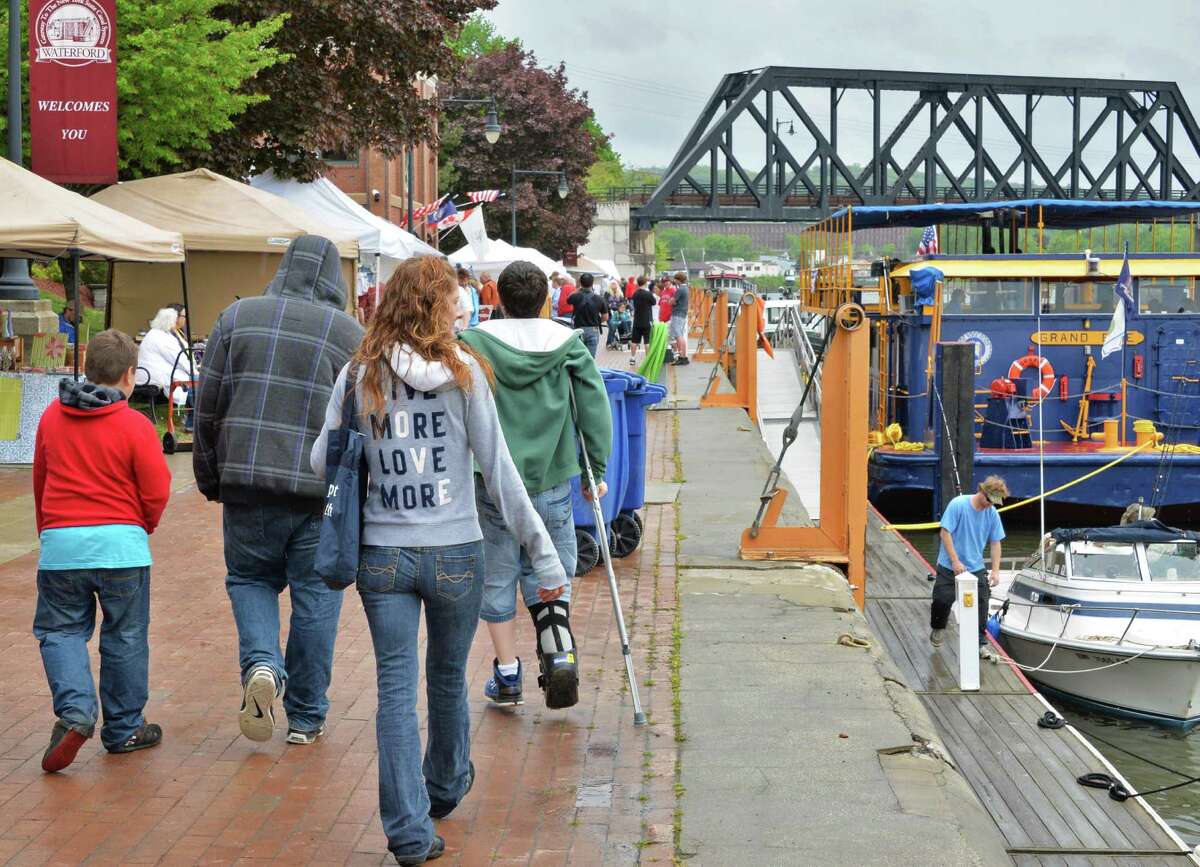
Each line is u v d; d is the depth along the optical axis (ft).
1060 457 65.57
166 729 19.62
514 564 20.38
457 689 15.24
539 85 203.31
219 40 67.56
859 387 33.45
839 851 15.46
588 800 16.98
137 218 60.44
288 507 17.83
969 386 61.93
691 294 173.17
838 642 25.25
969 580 35.37
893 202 212.02
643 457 33.14
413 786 14.39
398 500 14.08
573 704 18.26
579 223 214.07
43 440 18.07
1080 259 69.77
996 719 33.47
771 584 30.68
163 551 32.89
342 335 18.04
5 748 18.72
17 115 51.24
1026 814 27.91
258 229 60.95
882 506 74.59
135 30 62.08
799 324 86.69
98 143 50.19
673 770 18.13
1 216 42.22
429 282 14.17
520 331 20.03
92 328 76.13
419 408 14.06
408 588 14.15
